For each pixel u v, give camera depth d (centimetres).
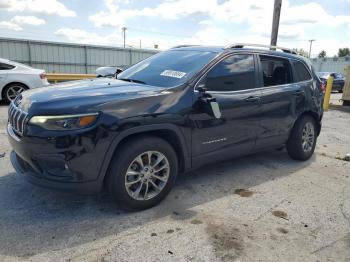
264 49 473
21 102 339
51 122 293
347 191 424
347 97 1252
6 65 984
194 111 362
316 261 279
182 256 276
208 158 394
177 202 371
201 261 271
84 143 296
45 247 280
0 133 627
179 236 304
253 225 330
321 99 546
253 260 275
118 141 312
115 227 314
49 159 298
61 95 324
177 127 350
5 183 399
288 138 510
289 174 477
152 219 332
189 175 455
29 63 2473
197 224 326
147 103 330
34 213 334
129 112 316
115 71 510
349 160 557
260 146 461
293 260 278
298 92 496
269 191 414
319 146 657
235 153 426
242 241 301
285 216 351
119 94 328
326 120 988
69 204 355
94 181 311
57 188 303
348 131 827
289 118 490
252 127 435
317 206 378
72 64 2659
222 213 351
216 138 394
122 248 283
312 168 508
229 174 465
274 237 310
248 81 432
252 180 447
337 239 312
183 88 362
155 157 348
